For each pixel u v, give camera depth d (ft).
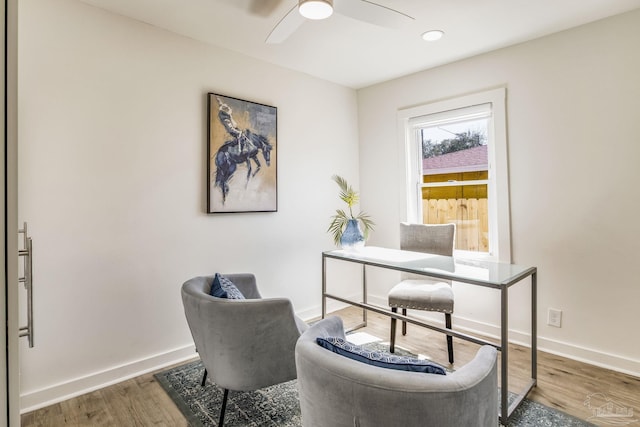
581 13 7.72
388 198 12.30
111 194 7.45
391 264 7.89
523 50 9.12
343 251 10.05
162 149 8.20
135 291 7.80
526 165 9.13
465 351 8.98
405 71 11.21
